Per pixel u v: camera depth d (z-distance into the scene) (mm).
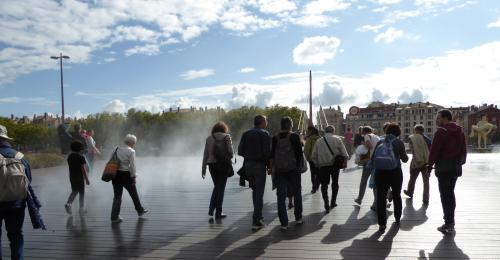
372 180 8062
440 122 6461
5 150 4824
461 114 109750
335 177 8398
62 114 30953
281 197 6656
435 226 6719
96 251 5660
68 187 13094
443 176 6305
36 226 5004
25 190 4781
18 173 4730
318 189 11242
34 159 20766
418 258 5109
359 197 8602
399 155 6637
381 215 6441
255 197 6707
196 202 9609
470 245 5648
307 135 10359
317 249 5531
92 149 14062
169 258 5285
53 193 11688
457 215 7547
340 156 8227
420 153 8719
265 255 5312
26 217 8164
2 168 4676
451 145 6254
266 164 6719
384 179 6543
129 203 9555
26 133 91500
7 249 5891
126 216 8039
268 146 6645
